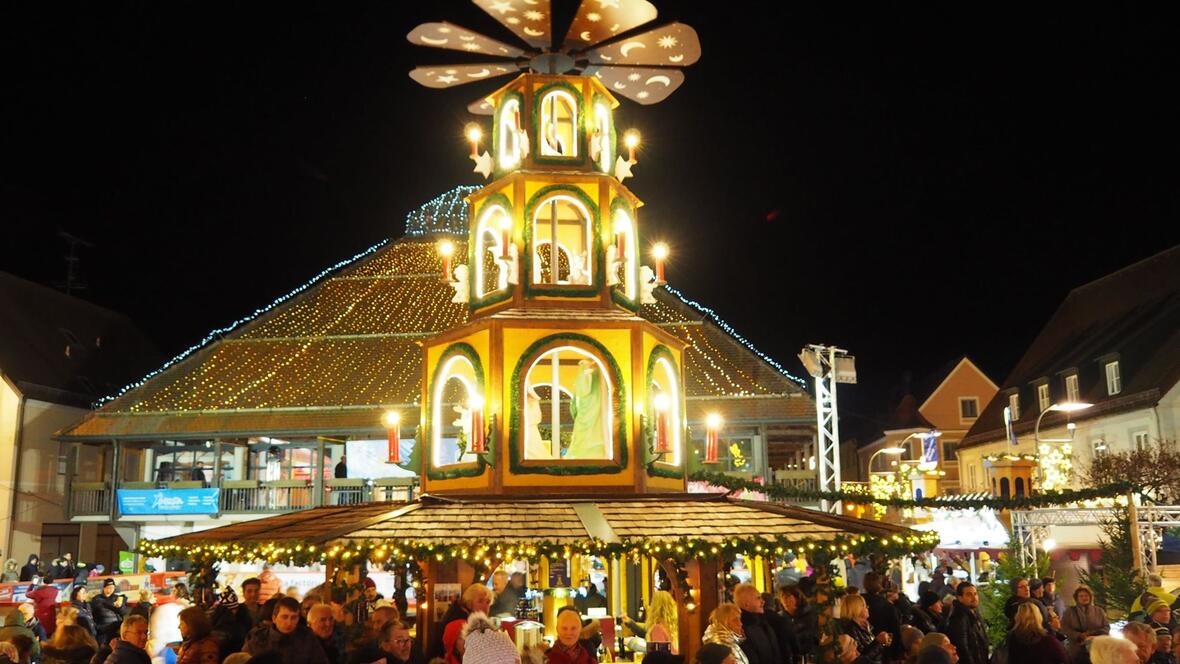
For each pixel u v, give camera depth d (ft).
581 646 27.84
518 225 47.29
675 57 48.26
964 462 167.02
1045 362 151.02
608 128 49.90
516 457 44.32
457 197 132.26
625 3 45.42
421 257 126.00
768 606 43.91
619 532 39.65
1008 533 68.90
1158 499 85.76
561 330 45.47
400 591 41.63
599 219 47.96
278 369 112.06
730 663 22.16
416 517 40.86
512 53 49.29
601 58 49.55
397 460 49.93
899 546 41.55
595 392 47.52
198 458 115.65
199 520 105.70
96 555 125.90
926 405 181.68
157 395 111.75
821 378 78.95
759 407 98.32
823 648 38.09
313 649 26.76
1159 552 70.90
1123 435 117.80
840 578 55.36
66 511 108.88
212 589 44.98
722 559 41.06
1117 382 122.21
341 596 38.42
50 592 52.42
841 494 64.49
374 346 113.39
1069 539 92.32
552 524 40.37
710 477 62.18
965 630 34.45
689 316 111.45
